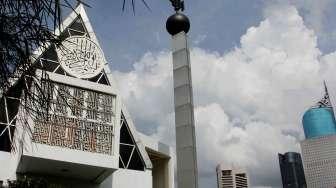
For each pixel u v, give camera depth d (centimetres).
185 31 4294
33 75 378
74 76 3350
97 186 3328
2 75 364
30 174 3016
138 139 3772
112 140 3112
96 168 3014
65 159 2838
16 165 2939
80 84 3130
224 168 14988
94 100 3161
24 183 2320
